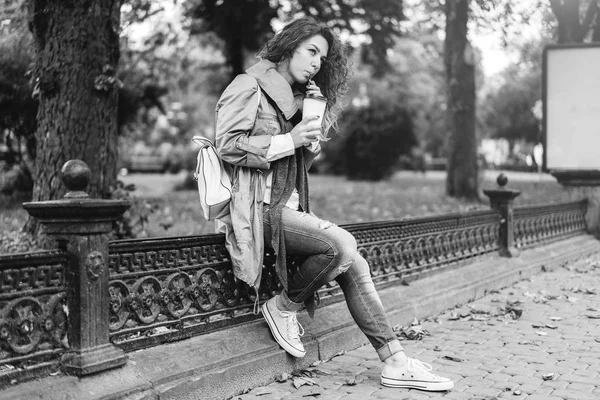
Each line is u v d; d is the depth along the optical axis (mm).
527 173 37906
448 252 6055
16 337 2631
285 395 3369
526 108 37000
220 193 3406
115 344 3035
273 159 3398
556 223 8562
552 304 5719
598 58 9570
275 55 3637
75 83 6512
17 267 2643
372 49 15820
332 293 4527
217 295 3576
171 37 15688
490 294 6172
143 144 41000
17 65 10094
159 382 2984
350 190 21312
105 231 2893
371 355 4137
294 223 3482
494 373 3764
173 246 3297
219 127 3395
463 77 15305
